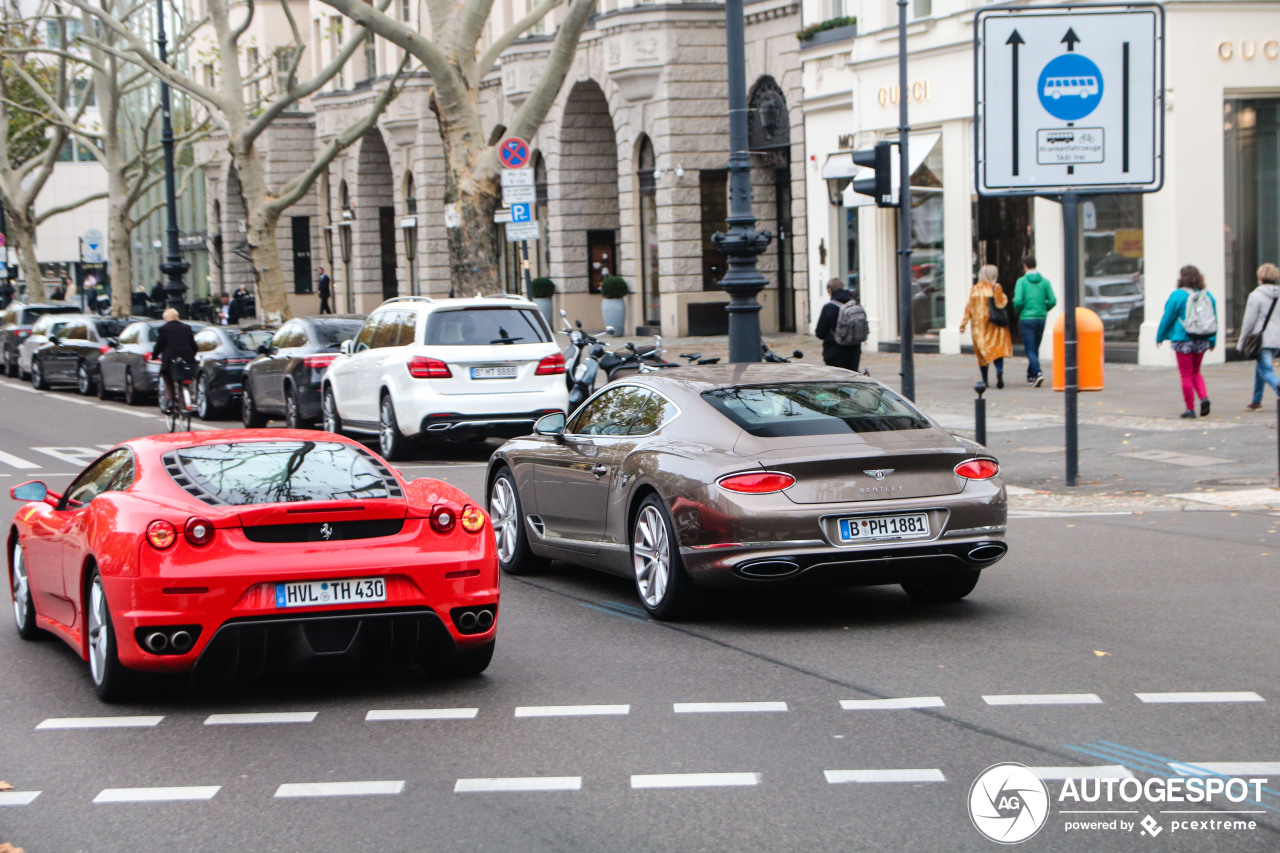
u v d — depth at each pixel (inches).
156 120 2822.3
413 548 273.1
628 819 205.3
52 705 277.1
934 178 1107.3
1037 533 459.2
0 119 1908.2
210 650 261.0
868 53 1151.0
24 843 200.4
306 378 816.3
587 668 300.5
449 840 198.1
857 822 202.1
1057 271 995.9
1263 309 679.7
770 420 338.6
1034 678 282.7
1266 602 347.6
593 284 1708.9
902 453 323.3
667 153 1472.7
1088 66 541.0
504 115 1784.0
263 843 198.4
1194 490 514.3
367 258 2293.3
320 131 2247.8
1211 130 909.8
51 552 308.2
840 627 336.5
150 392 1094.4
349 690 286.4
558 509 394.0
